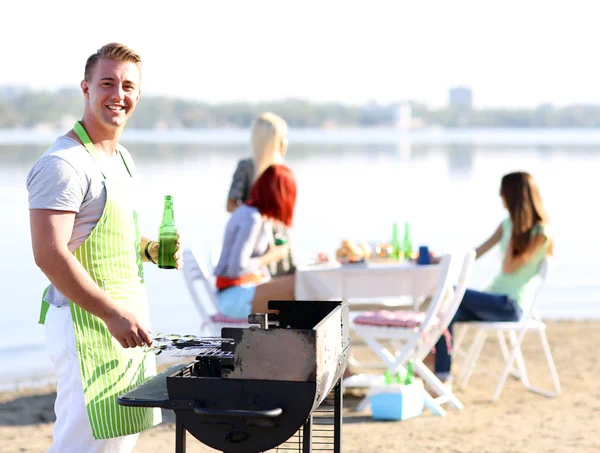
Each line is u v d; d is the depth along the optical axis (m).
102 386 4.07
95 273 4.09
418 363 7.70
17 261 17.05
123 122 4.19
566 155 70.38
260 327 3.60
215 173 40.97
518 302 8.15
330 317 3.71
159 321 12.05
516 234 8.19
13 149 79.56
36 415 7.65
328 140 143.38
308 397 3.39
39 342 10.90
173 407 3.47
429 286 7.84
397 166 51.19
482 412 7.50
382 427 6.99
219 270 7.73
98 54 4.12
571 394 8.15
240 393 3.43
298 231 21.23
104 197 4.09
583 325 11.96
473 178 40.84
